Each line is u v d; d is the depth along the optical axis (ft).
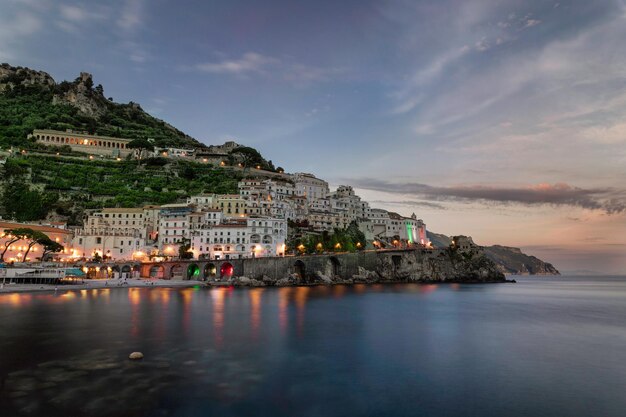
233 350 156.46
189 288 454.40
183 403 102.53
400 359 149.69
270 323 219.20
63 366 130.11
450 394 114.62
